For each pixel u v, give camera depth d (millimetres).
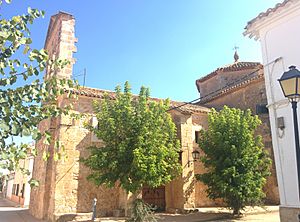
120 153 10555
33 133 2791
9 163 2637
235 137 12922
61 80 3234
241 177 12102
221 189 12227
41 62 2994
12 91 2816
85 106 14055
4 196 40094
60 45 15688
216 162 12773
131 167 10477
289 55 8383
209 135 13719
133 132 11039
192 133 17219
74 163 13406
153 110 11719
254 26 9414
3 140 2674
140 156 10180
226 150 12805
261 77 17422
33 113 2893
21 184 25297
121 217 13242
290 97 5387
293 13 8367
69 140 13453
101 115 11188
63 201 12797
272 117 8562
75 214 12562
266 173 13102
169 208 15070
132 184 10508
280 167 8141
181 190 14953
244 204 12961
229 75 21734
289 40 8438
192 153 15828
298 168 5117
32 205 16750
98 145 14164
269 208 14664
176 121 16359
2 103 2744
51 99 3111
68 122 13562
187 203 14805
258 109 9953
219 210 15258
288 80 5383
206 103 22000
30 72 2936
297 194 7641
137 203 11352
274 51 8828
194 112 17438
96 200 12945
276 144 8344
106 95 12305
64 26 16109
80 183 13414
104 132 10766
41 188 14469
